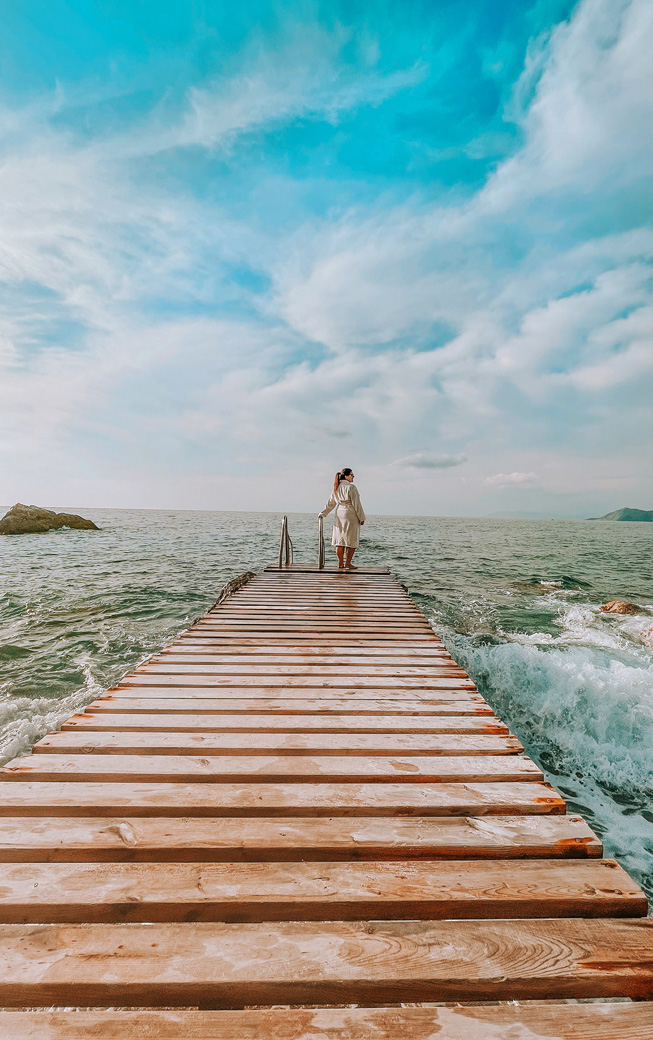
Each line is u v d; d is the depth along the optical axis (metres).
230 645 4.64
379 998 1.27
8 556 16.73
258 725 2.79
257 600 6.95
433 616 8.55
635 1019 1.22
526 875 1.64
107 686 5.23
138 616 8.23
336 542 9.41
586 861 1.73
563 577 13.81
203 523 46.88
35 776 2.18
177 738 2.59
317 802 2.02
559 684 4.84
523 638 7.11
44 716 4.52
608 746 4.05
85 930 1.40
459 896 1.53
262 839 1.77
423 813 1.99
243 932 1.41
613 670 5.12
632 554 23.36
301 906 1.50
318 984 1.27
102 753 2.44
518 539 34.34
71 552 18.23
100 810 1.94
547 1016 1.21
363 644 4.70
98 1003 1.23
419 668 3.98
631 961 1.35
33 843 1.70
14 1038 1.13
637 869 2.64
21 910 1.45
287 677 3.71
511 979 1.30
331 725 2.83
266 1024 1.17
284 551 10.09
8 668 5.73
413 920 1.48
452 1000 1.28
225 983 1.25
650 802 3.32
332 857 1.73
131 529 34.03
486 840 1.81
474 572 14.55
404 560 17.62
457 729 2.81
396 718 2.96
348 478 9.36
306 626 5.44
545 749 4.03
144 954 1.32
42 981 1.24
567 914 1.52
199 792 2.08
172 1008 1.22
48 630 7.34
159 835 1.77
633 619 8.36
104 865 1.63
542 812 2.03
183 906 1.47
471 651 6.19
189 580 11.79
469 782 2.24
